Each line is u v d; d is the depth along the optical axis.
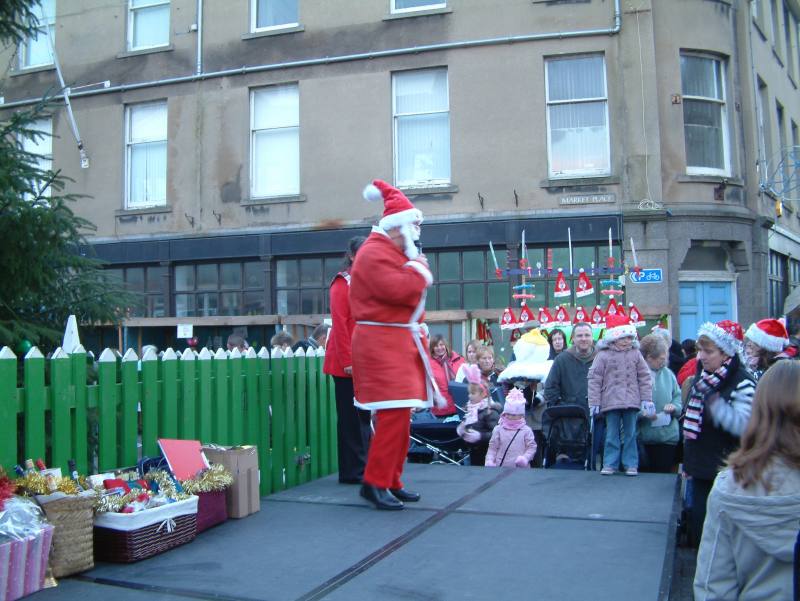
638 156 13.80
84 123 16.45
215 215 15.52
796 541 2.42
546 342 8.45
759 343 5.09
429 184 14.68
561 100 14.22
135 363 4.72
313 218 15.00
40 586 3.55
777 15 19.22
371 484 5.02
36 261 5.49
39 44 17.00
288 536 4.39
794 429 2.55
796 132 20.91
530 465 7.20
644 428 6.96
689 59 14.47
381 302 4.90
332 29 15.09
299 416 6.29
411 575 3.67
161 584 3.62
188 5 15.90
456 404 8.18
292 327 14.81
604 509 4.91
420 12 14.63
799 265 19.75
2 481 3.64
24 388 4.08
